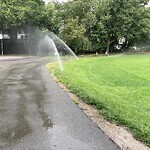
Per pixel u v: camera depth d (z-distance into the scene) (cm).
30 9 3969
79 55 4222
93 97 878
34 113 699
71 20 4216
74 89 1020
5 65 2230
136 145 501
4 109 737
